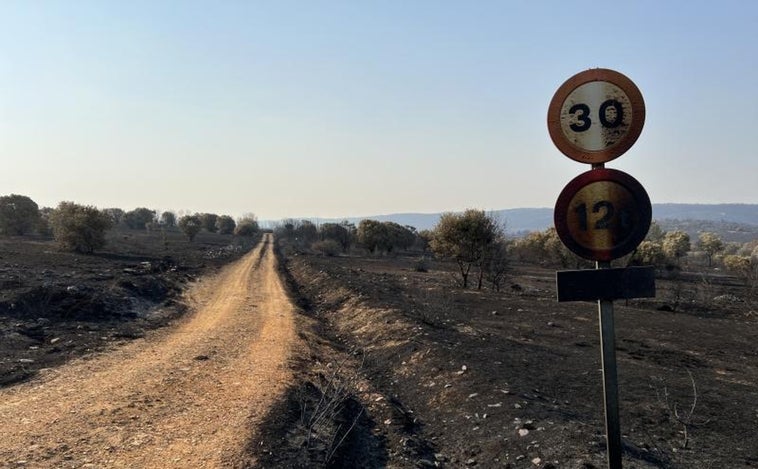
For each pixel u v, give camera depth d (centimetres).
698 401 1009
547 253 6006
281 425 876
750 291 3008
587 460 721
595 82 440
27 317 1778
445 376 1206
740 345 1756
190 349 1518
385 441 905
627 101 437
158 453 745
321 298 2970
